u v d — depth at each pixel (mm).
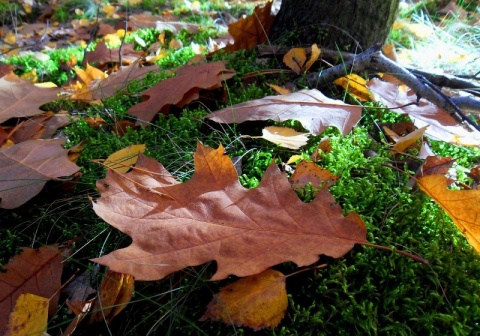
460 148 323
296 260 188
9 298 221
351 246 194
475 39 634
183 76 373
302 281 207
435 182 210
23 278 228
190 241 196
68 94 438
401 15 844
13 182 271
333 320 195
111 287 212
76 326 207
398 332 184
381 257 212
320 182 255
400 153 304
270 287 190
